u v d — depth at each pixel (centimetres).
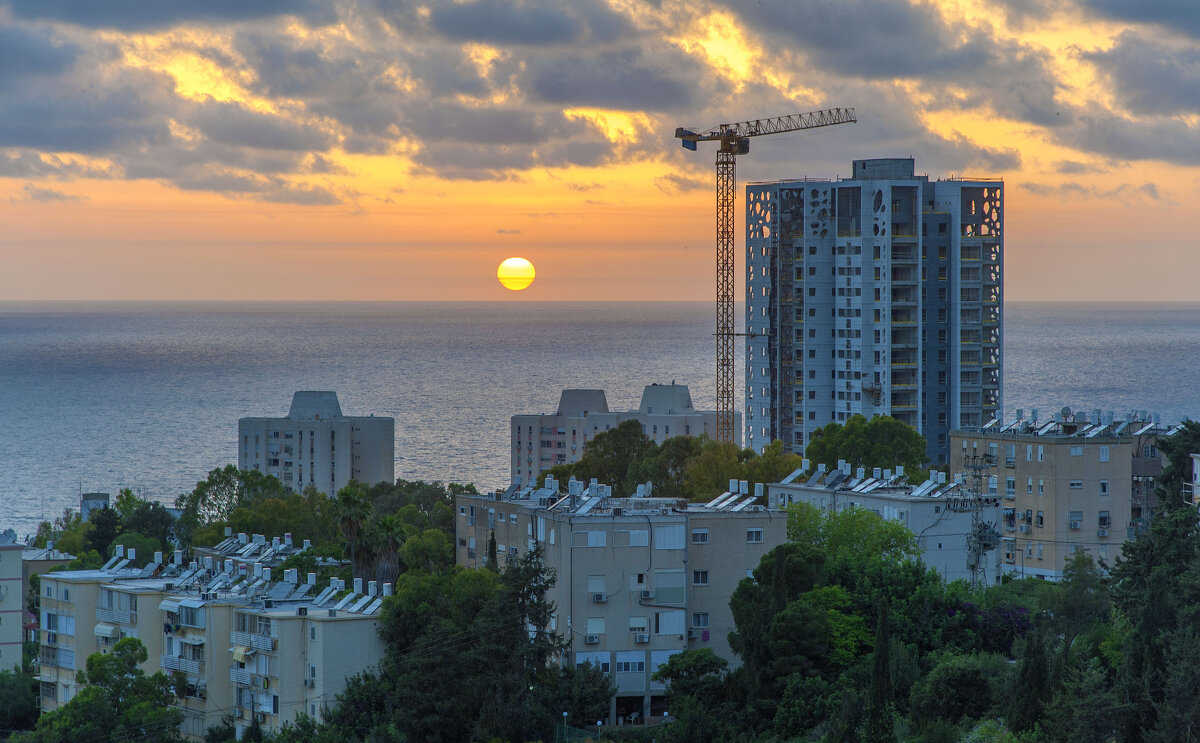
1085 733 17712
